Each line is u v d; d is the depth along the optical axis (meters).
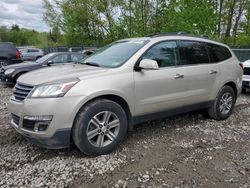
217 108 5.59
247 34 25.75
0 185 3.18
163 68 4.57
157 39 4.64
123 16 25.72
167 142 4.49
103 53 4.91
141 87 4.25
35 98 3.57
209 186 3.25
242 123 5.63
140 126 5.22
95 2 26.84
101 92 3.79
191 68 4.96
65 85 3.60
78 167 3.61
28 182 3.25
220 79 5.54
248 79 8.68
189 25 19.47
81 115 3.67
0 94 8.93
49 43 43.44
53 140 3.58
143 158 3.91
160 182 3.31
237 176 3.49
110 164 3.70
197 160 3.89
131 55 4.32
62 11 29.56
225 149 4.28
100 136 3.88
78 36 29.47
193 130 5.08
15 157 3.86
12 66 10.78
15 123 3.91
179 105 4.87
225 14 25.67
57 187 3.17
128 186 3.22
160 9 24.88
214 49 5.59
